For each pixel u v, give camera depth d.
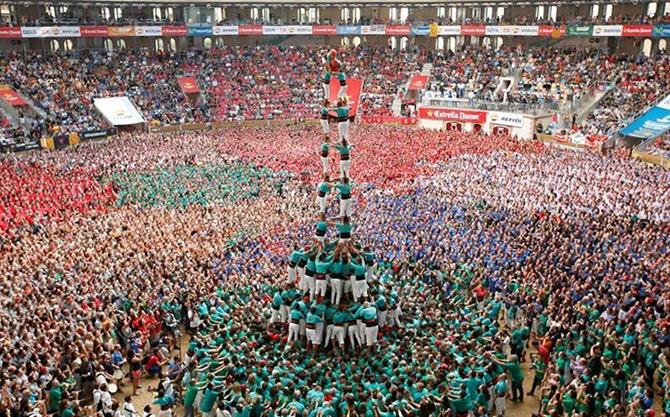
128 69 82.94
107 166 55.69
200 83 84.56
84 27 80.19
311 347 25.02
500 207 41.88
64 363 22.84
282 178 52.94
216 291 29.58
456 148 61.44
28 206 44.06
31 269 30.58
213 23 89.38
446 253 33.66
